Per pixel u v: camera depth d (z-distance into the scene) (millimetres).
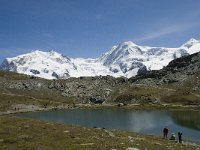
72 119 160875
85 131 61188
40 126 62031
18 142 42031
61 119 160875
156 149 48000
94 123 141875
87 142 46156
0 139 43625
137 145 48781
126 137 61188
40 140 44969
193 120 151875
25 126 59750
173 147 54594
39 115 186750
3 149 37125
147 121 150625
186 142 85625
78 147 41375
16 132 50969
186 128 121500
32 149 37969
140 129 120625
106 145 44594
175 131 113562
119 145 45625
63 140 46500
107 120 156125
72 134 53625
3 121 69625
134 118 166625
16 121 70250
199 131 112875
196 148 58594
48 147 39969
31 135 48750
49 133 52625
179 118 163000
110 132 66438
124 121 151125
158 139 69438
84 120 155750
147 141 58812
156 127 126438
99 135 57156
